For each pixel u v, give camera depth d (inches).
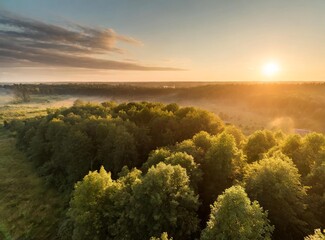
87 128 2468.0
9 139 3814.0
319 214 1180.5
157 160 1716.3
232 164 1528.1
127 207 1196.5
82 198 1302.9
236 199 938.7
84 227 1224.8
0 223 1750.7
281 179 1165.7
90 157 2219.5
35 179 2413.9
